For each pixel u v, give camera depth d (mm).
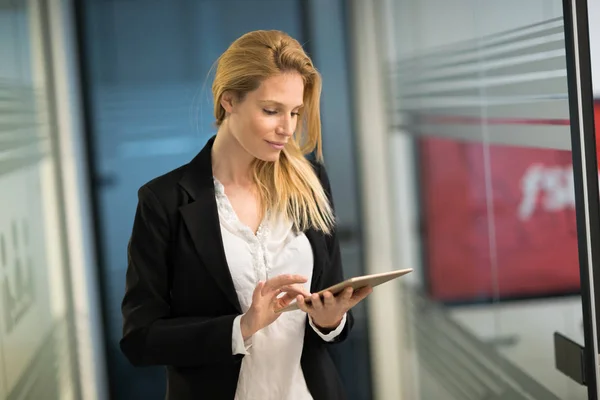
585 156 2027
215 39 4430
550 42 2145
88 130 4355
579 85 2010
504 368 2877
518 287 2787
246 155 1827
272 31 1756
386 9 4391
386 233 4559
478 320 3303
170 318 1794
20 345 2840
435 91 3557
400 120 4309
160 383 4383
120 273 4410
